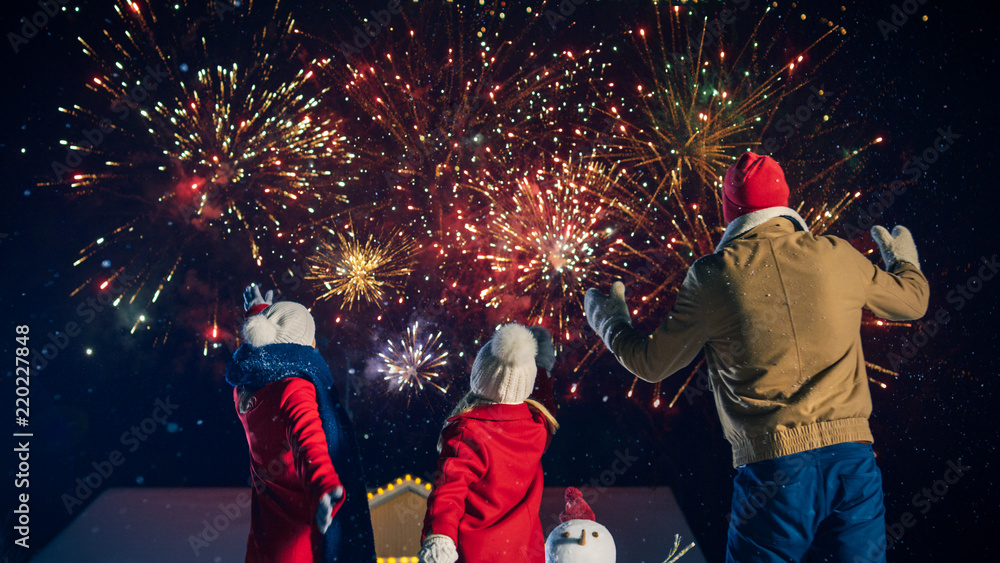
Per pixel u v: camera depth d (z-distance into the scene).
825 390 2.05
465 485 2.17
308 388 2.40
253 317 2.50
